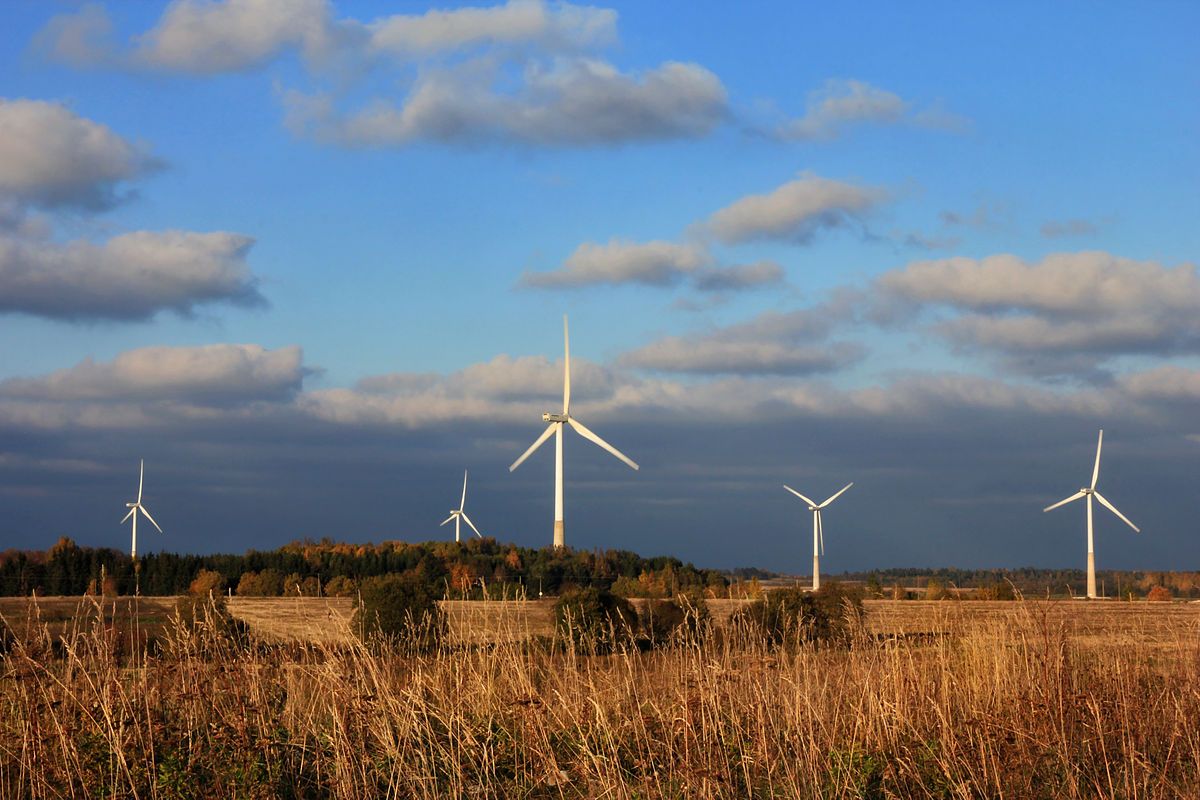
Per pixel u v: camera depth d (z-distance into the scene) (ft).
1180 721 44.39
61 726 37.32
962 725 43.29
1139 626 61.46
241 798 36.45
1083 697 45.80
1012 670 51.08
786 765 40.14
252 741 38.81
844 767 40.29
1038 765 41.96
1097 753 42.98
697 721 42.96
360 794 38.29
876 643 55.36
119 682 40.06
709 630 56.18
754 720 44.29
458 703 43.83
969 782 39.70
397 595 77.92
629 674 48.55
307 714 42.39
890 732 43.78
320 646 46.73
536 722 42.50
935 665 51.16
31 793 35.06
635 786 39.19
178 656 43.29
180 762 37.42
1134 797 38.73
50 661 40.93
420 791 38.99
